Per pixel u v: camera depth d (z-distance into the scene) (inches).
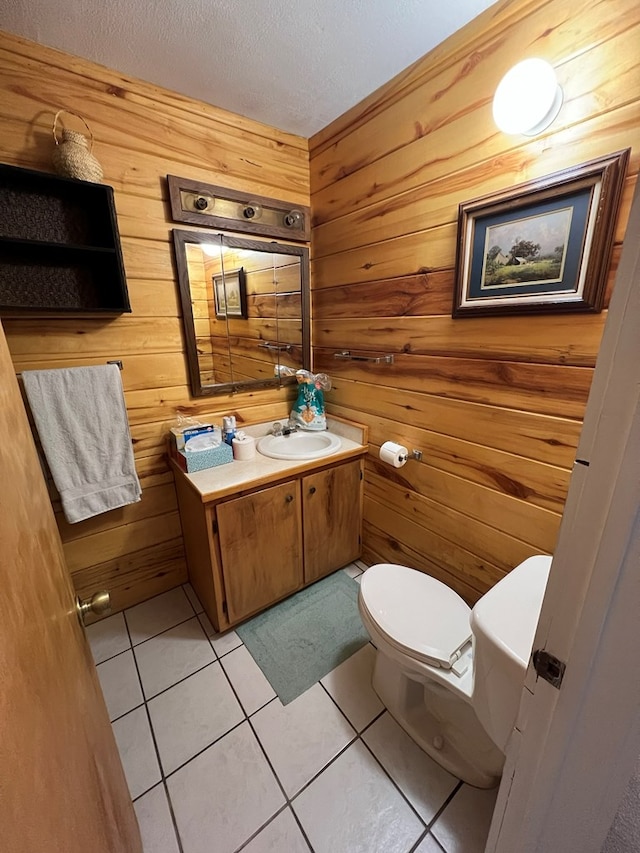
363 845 37.8
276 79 54.8
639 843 21.9
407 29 45.4
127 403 62.7
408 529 67.2
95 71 51.2
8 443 18.7
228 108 61.4
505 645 29.8
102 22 44.3
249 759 45.3
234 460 66.0
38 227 50.3
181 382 67.1
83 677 25.5
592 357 39.6
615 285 13.1
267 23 44.6
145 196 57.7
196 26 45.0
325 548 73.0
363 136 60.3
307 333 79.1
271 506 62.8
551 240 40.1
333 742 47.0
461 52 45.6
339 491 71.7
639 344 12.6
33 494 22.4
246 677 55.7
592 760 17.5
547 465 45.5
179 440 61.5
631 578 14.1
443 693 42.2
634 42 32.6
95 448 58.2
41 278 52.0
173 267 62.2
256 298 71.4
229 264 67.2
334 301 73.4
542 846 21.0
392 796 41.6
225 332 69.1
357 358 70.0
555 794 19.3
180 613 68.4
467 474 55.1
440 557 62.1
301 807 40.8
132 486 62.7
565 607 16.7
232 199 64.4
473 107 45.4
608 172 34.8
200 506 57.0
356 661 58.2
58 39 46.8
